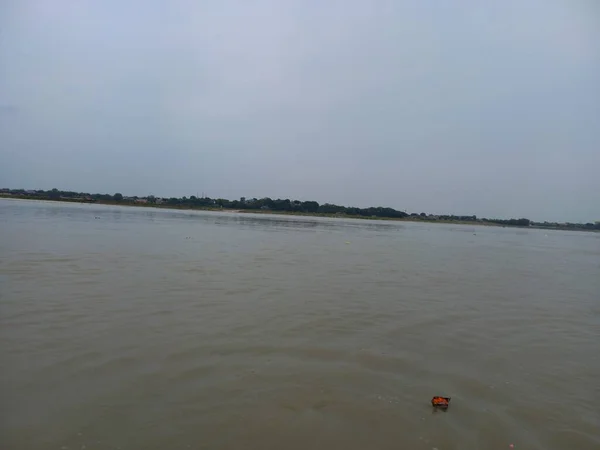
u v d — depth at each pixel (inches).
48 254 778.8
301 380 287.3
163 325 388.2
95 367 289.0
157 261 776.3
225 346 343.3
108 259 763.4
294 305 493.7
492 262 1166.3
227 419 233.1
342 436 222.4
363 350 352.8
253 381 282.0
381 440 220.5
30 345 320.5
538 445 223.9
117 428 219.0
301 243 1400.1
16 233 1115.9
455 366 328.8
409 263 1005.8
